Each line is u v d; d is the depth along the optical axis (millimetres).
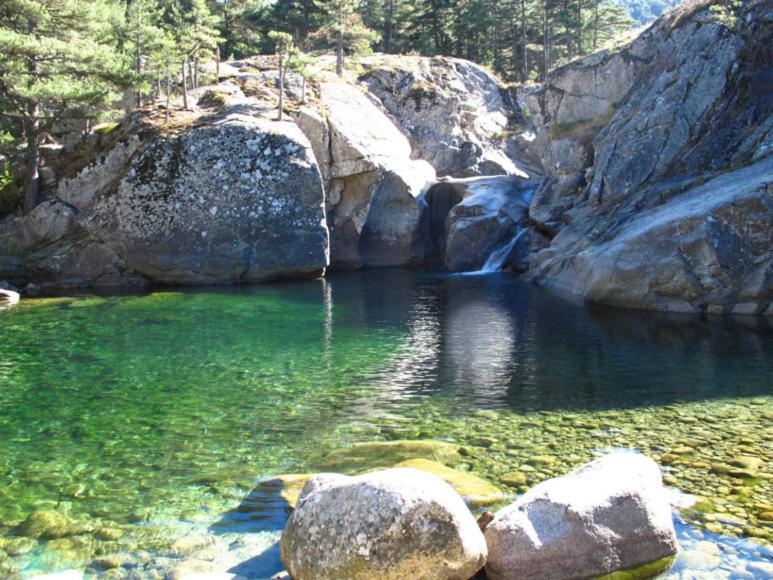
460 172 45031
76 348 15453
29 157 28250
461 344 15766
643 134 25312
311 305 21688
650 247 19828
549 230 29000
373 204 33625
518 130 48344
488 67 62156
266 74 36312
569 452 8641
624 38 32719
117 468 8531
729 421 9680
